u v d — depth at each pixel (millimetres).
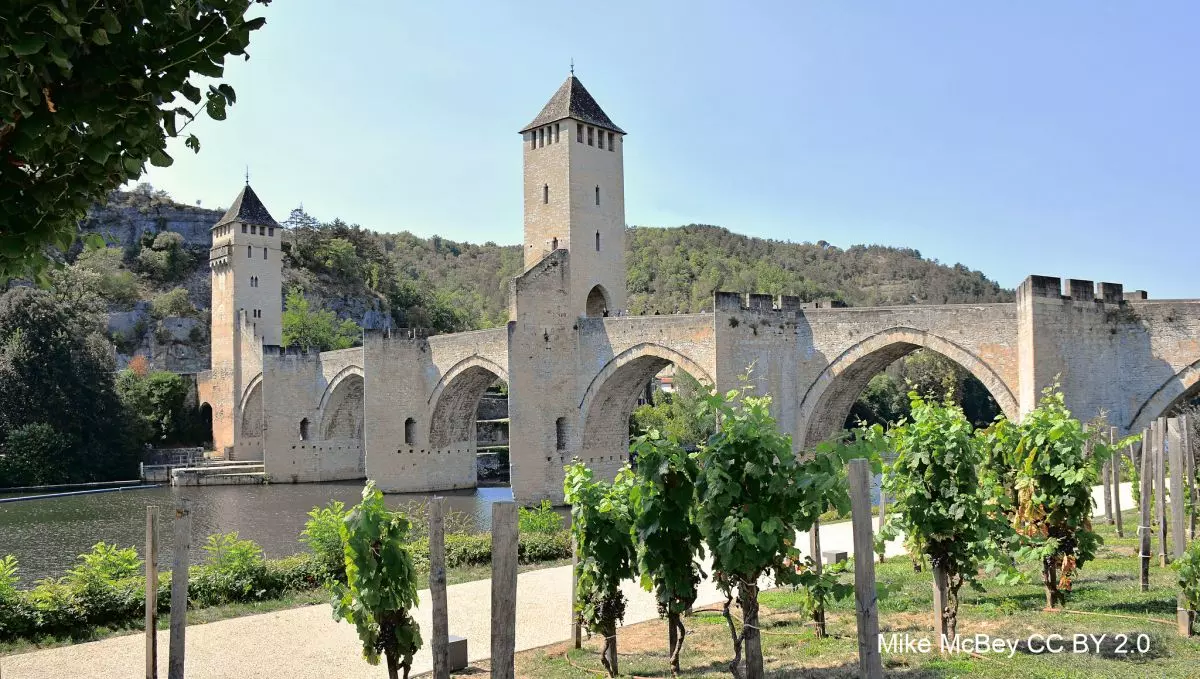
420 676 16891
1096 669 13500
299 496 76062
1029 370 40594
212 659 18703
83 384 94438
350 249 168375
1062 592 18516
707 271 184500
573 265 64562
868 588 10297
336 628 21359
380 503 14125
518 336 59438
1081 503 18391
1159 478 23469
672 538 14586
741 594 12828
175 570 13828
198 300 159000
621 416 63656
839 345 50875
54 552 48156
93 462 93250
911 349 50406
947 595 16250
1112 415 42406
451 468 78562
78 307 106312
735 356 50906
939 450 15852
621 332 58594
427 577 28016
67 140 8258
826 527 35562
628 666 16625
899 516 16500
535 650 18734
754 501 12562
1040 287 40531
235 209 111312
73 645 20266
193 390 117250
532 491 59219
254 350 101438
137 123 8195
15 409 90250
